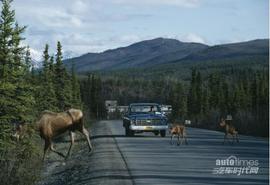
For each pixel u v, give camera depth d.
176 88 178.12
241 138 48.19
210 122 97.19
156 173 22.34
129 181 20.16
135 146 36.91
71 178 24.19
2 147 30.38
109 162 26.92
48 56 61.25
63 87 64.25
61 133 31.27
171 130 38.31
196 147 35.72
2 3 34.22
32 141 32.12
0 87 31.97
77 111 31.45
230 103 147.50
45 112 31.39
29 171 25.31
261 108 69.25
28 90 33.84
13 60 33.75
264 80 145.62
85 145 42.38
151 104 51.56
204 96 161.50
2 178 23.58
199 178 20.84
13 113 32.09
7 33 33.75
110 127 78.25
